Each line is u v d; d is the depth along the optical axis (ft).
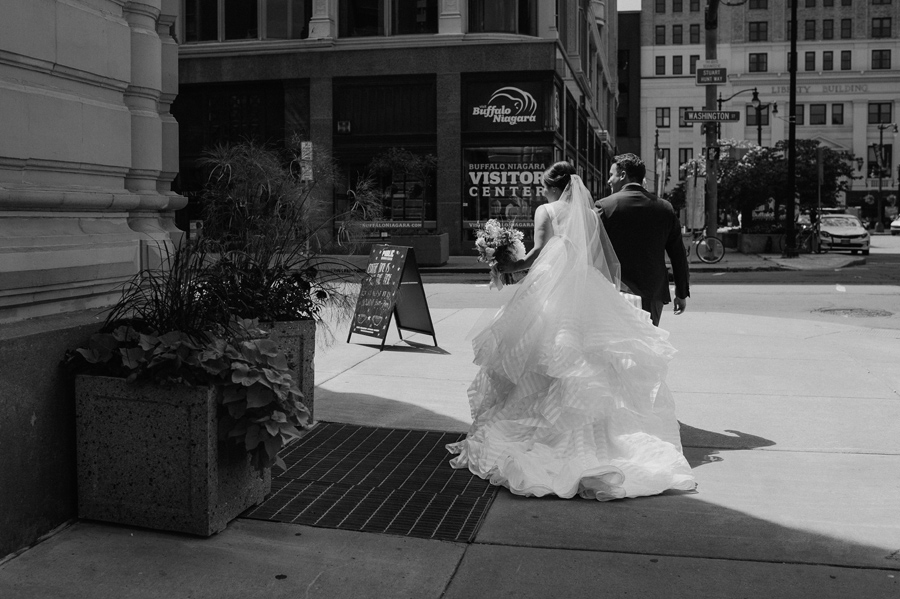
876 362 29.84
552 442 17.44
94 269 14.87
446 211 95.09
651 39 307.17
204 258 16.56
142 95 17.06
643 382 18.07
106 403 13.97
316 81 95.76
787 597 11.90
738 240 107.24
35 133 13.80
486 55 93.40
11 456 12.93
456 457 18.53
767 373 27.78
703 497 16.17
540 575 12.62
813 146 169.89
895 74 288.71
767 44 294.66
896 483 16.93
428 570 12.78
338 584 12.29
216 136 98.94
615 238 20.52
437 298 53.98
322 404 23.31
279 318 20.88
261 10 97.76
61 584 12.13
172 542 13.60
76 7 14.71
